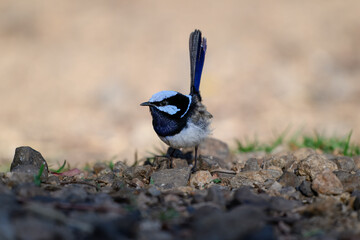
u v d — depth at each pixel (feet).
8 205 17.49
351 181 23.32
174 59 66.54
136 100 59.21
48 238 15.97
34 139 49.78
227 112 55.11
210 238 16.48
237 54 67.10
